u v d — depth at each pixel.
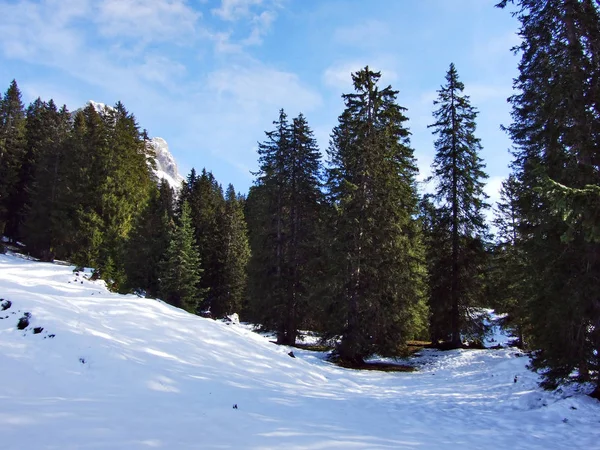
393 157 22.23
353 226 19.84
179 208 42.69
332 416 8.73
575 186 10.88
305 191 26.23
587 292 10.27
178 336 13.07
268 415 7.96
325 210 24.75
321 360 19.11
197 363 11.49
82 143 37.16
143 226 34.38
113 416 6.17
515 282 22.11
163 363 10.35
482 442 7.57
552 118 11.77
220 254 40.97
